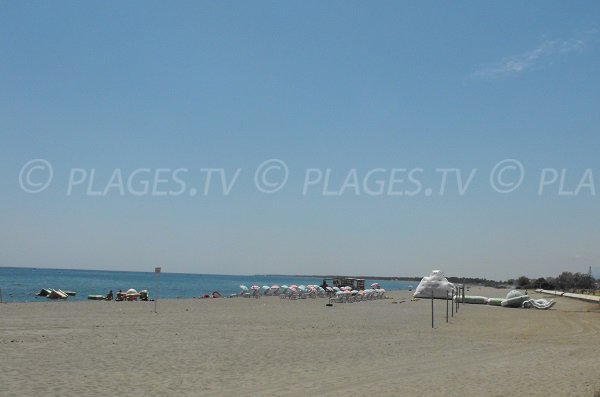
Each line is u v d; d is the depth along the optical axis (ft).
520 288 547.90
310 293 187.32
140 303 137.69
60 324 75.97
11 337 59.72
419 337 72.13
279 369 44.62
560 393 36.40
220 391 35.76
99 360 46.42
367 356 53.21
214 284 446.19
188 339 63.10
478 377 42.24
